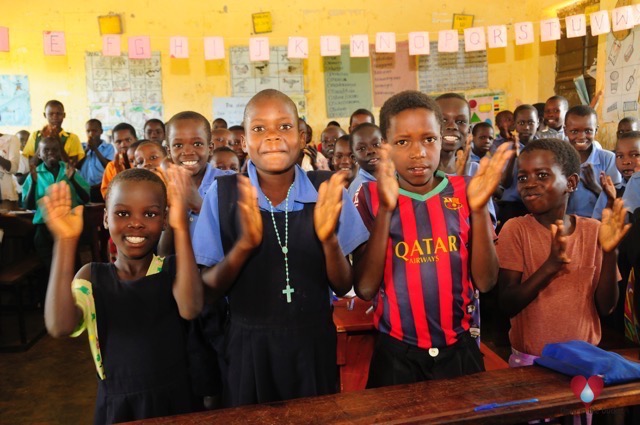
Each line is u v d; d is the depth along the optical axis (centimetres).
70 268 139
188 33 675
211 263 151
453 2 708
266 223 150
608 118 535
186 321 165
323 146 450
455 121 253
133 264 157
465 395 127
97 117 665
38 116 654
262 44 522
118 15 658
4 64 641
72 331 142
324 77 700
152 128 495
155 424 118
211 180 246
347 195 161
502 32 512
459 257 158
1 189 507
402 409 121
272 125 148
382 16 702
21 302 365
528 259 180
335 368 156
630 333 217
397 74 710
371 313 213
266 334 148
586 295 173
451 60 717
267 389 147
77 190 479
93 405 289
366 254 155
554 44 659
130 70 666
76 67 655
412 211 159
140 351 150
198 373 178
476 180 151
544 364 140
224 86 686
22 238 478
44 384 315
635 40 495
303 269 150
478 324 171
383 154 149
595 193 317
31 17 643
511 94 726
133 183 153
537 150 181
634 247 208
